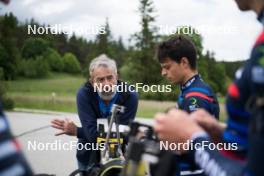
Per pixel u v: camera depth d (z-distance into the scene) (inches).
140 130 65.3
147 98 864.9
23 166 49.9
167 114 61.4
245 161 55.6
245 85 54.8
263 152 47.4
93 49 2294.5
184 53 117.5
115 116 130.0
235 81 57.3
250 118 52.0
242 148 61.2
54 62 2758.4
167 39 122.0
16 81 2176.4
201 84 115.9
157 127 60.7
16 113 1014.4
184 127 59.6
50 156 370.0
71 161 354.3
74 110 1282.0
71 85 2390.5
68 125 147.0
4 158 48.6
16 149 50.4
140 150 58.0
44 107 1326.3
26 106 1333.7
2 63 1898.4
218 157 58.2
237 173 53.2
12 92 1811.0
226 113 60.9
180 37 119.6
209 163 57.9
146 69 1368.1
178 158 68.2
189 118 61.0
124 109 142.9
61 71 2807.6
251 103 51.2
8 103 1100.5
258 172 47.8
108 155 127.0
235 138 61.0
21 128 577.9
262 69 50.1
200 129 60.0
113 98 143.4
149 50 1689.2
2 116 51.6
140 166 59.0
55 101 1497.3
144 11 1811.0
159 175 55.8
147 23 1798.7
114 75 145.0
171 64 118.9
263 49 51.3
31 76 2378.2
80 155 151.5
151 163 58.7
